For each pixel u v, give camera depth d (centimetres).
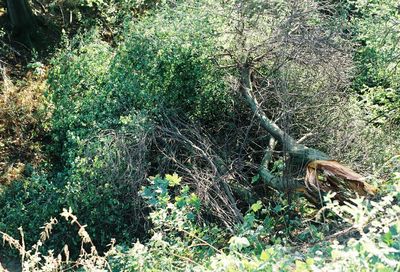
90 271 463
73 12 1119
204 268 408
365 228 494
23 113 880
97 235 684
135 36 779
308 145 736
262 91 773
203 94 770
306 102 747
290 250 504
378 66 919
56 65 856
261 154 762
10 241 458
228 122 780
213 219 641
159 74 762
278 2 775
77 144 739
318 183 612
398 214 406
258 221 643
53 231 696
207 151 713
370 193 593
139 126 705
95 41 871
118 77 773
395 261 284
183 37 759
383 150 746
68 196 669
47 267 434
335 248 333
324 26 827
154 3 1045
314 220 627
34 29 1066
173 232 537
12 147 852
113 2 1067
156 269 461
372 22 944
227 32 767
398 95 885
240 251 485
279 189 664
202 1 805
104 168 670
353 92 888
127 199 672
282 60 748
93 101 775
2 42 1012
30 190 729
